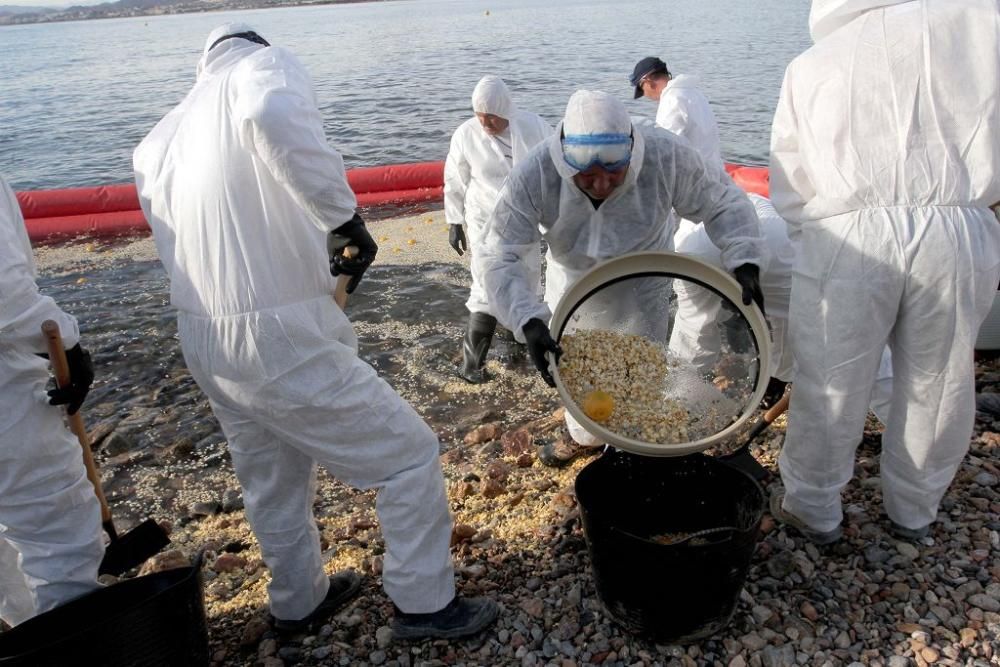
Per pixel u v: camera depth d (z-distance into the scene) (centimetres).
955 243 261
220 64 255
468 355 536
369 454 257
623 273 293
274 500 273
